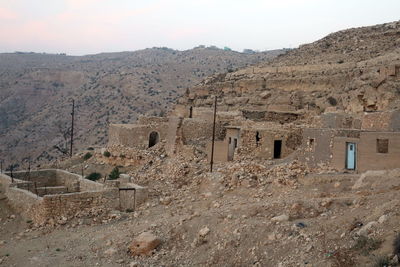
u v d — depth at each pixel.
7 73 175.12
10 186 31.34
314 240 17.53
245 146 33.97
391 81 40.69
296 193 24.44
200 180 29.95
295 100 50.75
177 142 37.41
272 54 190.38
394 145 24.28
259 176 27.91
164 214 26.05
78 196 27.47
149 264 19.88
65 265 20.73
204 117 42.31
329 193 23.09
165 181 31.92
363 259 15.05
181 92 134.62
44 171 36.41
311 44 75.25
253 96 55.47
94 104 127.69
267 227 19.47
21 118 136.38
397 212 17.05
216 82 65.81
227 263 18.45
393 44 58.41
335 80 50.88
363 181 23.22
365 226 16.89
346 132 27.64
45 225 26.47
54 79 166.25
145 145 41.72
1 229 27.11
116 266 20.14
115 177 35.81
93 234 24.66
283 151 34.03
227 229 20.45
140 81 139.12
